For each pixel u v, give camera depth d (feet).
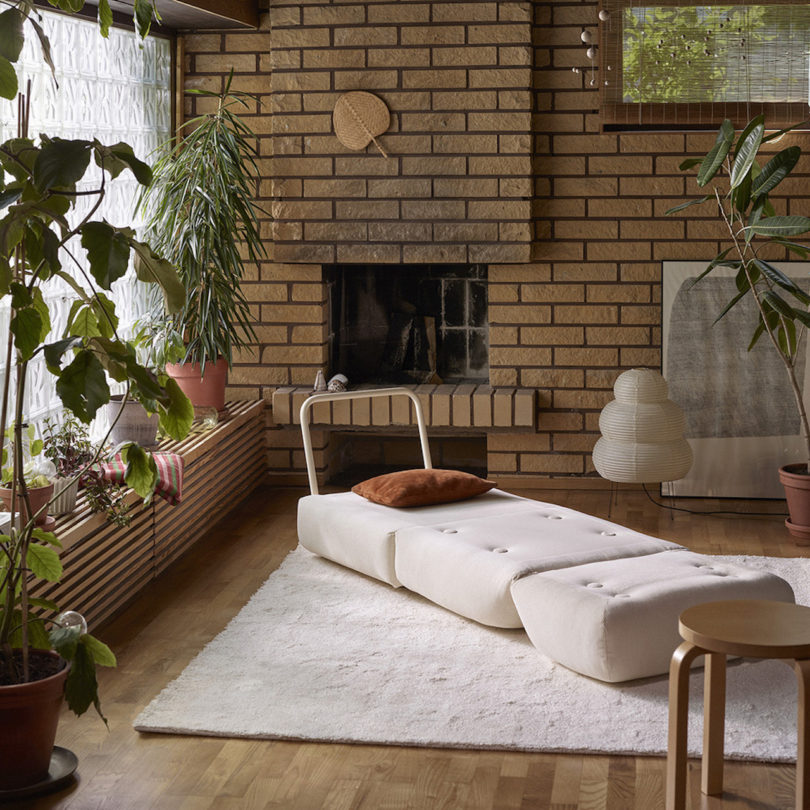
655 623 10.93
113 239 8.66
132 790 9.29
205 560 15.66
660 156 18.76
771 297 16.08
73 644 8.85
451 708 10.65
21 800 9.11
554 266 19.25
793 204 18.56
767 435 18.53
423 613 13.23
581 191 19.02
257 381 20.03
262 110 19.43
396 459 21.09
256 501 18.95
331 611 13.32
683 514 17.94
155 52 18.62
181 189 17.58
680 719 8.48
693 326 18.58
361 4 18.69
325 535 14.88
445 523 13.88
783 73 17.75
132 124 17.63
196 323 17.66
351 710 10.63
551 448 19.60
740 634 8.29
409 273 20.49
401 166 18.93
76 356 8.63
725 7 17.72
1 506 11.94
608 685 11.10
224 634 12.61
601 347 19.30
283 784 9.38
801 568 14.96
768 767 9.53
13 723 8.97
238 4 18.31
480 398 18.99
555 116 18.93
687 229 18.84
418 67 18.67
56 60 14.79
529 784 9.35
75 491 12.80
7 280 8.66
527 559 12.36
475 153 18.72
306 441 15.79
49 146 8.61
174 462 14.84
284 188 19.22
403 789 9.29
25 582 9.36
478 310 20.38
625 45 18.01
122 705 10.98
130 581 13.96
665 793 9.17
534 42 18.83
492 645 12.20
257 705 10.77
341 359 20.77
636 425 17.03
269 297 19.81
